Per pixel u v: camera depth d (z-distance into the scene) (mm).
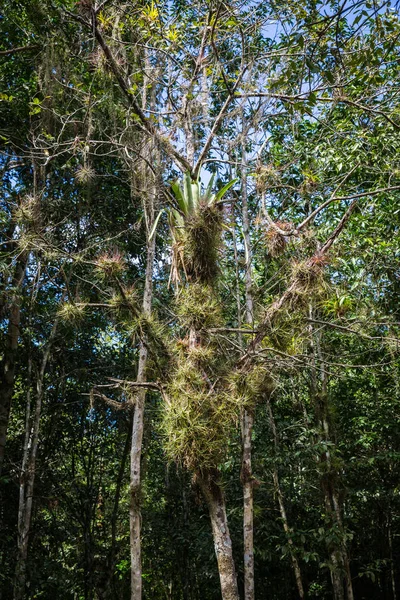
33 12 7141
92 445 9688
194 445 3941
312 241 5074
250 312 6574
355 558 9906
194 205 4797
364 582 10922
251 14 5855
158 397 9172
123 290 4586
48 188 8500
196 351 4270
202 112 6301
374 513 10133
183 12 6980
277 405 9461
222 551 4172
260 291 6574
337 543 7836
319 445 7633
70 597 9305
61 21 7164
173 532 9672
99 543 9898
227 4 5727
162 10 6422
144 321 4453
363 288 7059
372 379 8578
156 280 9047
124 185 9219
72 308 4648
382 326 6617
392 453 8258
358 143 6816
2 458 7859
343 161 7242
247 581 6309
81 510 9273
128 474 10461
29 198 5160
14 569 7719
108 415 9547
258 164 5801
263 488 8633
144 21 6070
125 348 9586
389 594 10555
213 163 7883
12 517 8547
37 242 4898
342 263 6520
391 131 7020
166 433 4113
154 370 4602
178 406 4039
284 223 5168
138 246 9484
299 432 9180
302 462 8688
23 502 7684
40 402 8031
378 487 9344
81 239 8797
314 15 4754
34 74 8250
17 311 8078
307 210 8172
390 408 9047
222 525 4238
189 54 6117
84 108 6586
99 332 9406
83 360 9422
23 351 8961
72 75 7004
